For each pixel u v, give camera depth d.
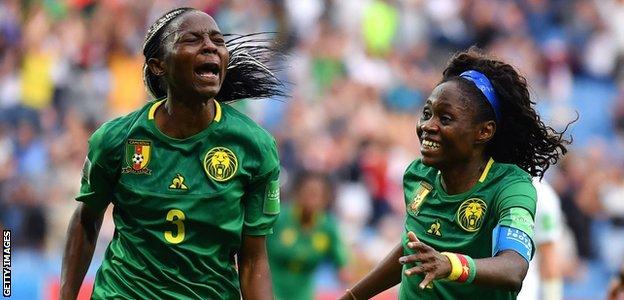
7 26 25.80
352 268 21.77
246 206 8.84
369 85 27.44
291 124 25.25
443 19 30.06
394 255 9.39
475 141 8.70
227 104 8.97
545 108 30.58
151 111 8.70
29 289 19.66
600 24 32.34
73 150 23.77
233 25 26.42
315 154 24.84
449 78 8.81
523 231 8.31
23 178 23.00
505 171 8.70
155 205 8.61
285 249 17.06
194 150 8.62
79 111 24.91
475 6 30.66
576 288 24.44
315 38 27.69
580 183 26.02
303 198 17.02
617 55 32.19
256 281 8.90
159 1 26.86
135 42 26.25
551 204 11.76
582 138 30.66
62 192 22.73
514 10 31.38
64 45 25.70
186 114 8.59
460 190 8.77
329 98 26.52
